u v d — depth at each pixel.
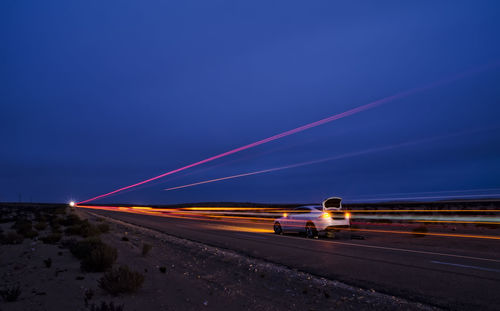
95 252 8.23
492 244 12.61
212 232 19.94
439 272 7.69
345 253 10.91
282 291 6.37
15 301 5.53
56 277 7.36
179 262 9.67
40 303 5.41
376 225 26.11
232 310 5.14
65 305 5.30
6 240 13.09
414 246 12.55
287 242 14.40
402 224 27.22
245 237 16.80
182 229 22.39
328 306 5.42
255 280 7.32
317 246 12.89
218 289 6.47
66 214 40.84
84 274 7.71
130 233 19.36
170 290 6.33
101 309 4.71
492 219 28.56
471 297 5.72
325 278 7.48
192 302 5.54
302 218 16.91
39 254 10.50
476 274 7.44
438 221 28.81
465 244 12.83
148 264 9.23
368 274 7.66
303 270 8.37
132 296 5.87
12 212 46.50
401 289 6.32
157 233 19.27
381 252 10.98
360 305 5.47
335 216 15.85
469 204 45.50
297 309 5.25
